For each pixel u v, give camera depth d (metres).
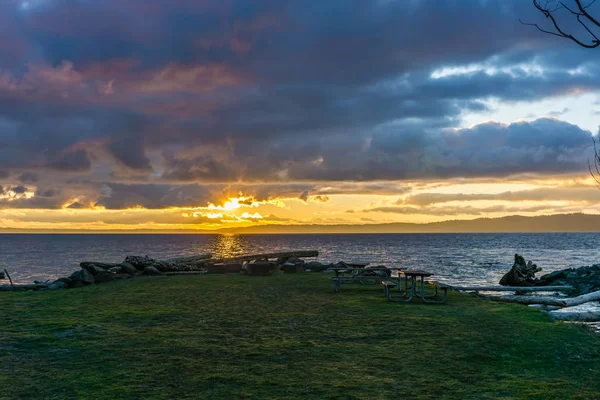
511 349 7.43
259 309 11.33
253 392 5.49
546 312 11.27
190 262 25.20
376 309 11.32
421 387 5.71
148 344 7.74
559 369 6.50
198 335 8.41
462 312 10.84
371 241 170.75
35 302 12.94
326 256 67.00
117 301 12.84
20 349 7.45
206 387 5.67
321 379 5.98
